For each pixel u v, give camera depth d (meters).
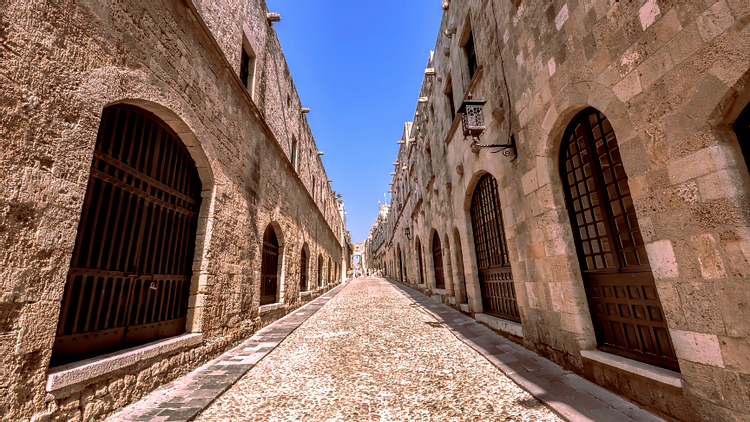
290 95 11.52
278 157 9.49
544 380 3.55
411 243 19.52
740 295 2.02
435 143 11.48
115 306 3.46
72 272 2.89
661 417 2.62
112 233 3.38
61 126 2.59
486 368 4.20
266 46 8.71
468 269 7.97
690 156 2.33
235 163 6.27
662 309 2.61
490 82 6.01
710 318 2.21
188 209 4.93
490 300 7.14
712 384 2.20
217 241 5.36
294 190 11.56
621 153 2.97
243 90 6.55
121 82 3.24
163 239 4.28
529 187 4.68
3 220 2.13
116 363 3.04
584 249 3.98
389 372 4.20
